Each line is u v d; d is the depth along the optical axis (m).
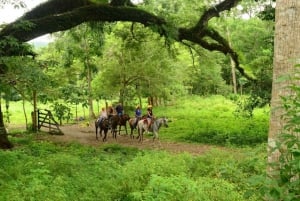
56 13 22.69
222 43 26.55
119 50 41.69
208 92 69.12
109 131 31.23
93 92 42.72
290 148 3.61
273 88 5.23
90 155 17.02
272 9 23.06
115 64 42.19
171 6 27.39
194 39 25.58
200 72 60.81
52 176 10.20
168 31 23.44
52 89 19.05
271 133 5.16
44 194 8.05
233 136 23.83
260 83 25.59
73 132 30.36
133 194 7.95
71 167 12.04
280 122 5.04
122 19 22.61
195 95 65.19
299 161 3.27
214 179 10.76
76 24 21.53
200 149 21.14
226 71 75.44
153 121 24.66
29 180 9.51
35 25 19.91
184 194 8.41
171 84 46.28
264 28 57.84
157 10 26.47
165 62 42.28
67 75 40.75
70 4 22.75
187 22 26.95
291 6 5.11
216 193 9.09
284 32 5.16
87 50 38.56
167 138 26.03
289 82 4.99
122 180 9.95
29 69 15.05
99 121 25.64
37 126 29.56
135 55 41.72
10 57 15.34
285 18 5.16
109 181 10.04
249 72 26.53
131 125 26.72
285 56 5.14
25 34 20.16
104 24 27.53
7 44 17.41
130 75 43.06
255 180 3.48
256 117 34.78
